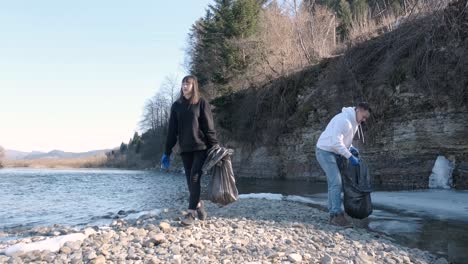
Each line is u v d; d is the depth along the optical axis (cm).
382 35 1672
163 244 487
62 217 944
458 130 1252
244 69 3206
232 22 3491
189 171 593
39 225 827
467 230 611
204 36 3891
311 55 2598
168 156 600
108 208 1105
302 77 2297
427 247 520
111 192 1681
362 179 656
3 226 824
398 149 1455
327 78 1936
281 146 2378
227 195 577
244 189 1507
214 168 585
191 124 566
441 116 1301
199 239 518
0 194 1652
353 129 652
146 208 1034
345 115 645
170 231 559
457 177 1253
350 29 2691
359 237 564
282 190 1427
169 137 591
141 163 7725
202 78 4056
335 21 3369
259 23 3541
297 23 2902
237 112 2925
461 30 1266
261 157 2594
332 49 2559
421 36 1418
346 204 655
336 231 603
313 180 2061
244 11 3506
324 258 430
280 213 771
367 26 2366
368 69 1678
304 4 3416
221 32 3622
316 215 756
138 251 465
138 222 648
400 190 1234
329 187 659
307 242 524
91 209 1093
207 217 697
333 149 648
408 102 1416
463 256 475
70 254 459
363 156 1609
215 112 3234
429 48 1351
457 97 1244
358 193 652
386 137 1506
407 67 1434
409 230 616
